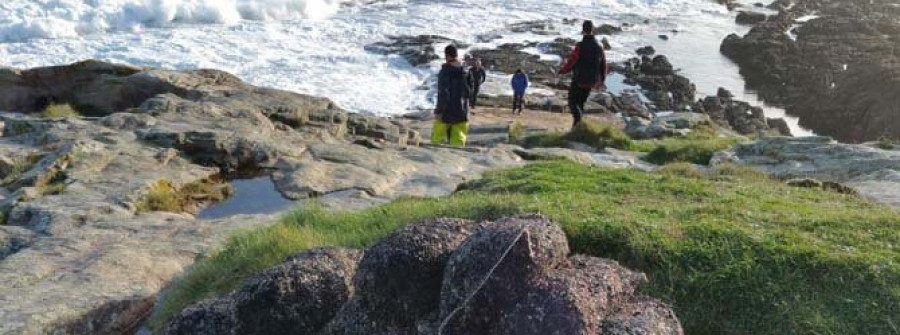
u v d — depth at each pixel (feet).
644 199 27.09
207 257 25.85
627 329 15.42
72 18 109.19
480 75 78.89
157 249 27.66
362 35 120.78
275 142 42.55
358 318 17.56
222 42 111.04
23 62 96.17
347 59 108.37
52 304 23.00
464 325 15.96
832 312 18.63
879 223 23.06
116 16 112.16
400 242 17.51
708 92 113.09
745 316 19.07
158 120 44.78
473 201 26.32
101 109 61.57
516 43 123.95
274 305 18.54
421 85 100.58
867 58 121.49
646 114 99.19
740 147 46.47
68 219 30.73
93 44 104.53
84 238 28.94
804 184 33.14
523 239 16.12
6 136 43.70
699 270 20.21
